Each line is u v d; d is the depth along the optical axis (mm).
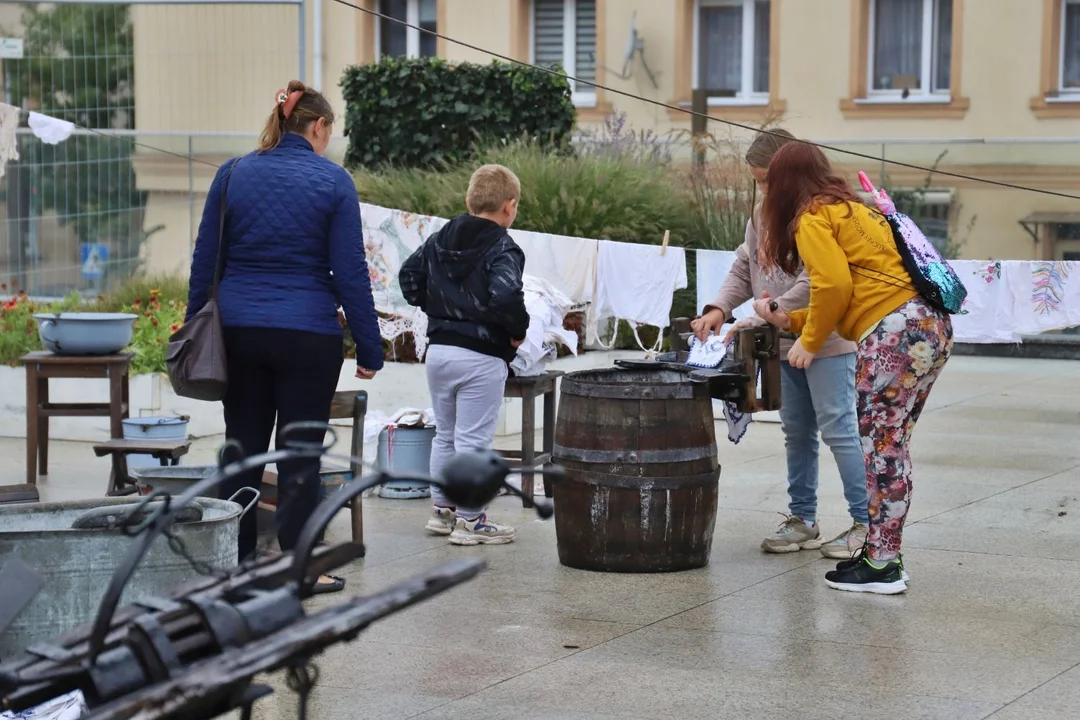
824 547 5867
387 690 4223
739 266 6152
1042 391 11766
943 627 4863
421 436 7254
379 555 5961
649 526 5578
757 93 19750
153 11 13852
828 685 4250
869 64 19062
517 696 4164
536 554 5992
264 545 5859
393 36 20500
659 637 4754
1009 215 16562
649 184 11914
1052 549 6062
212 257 5074
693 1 19719
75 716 3662
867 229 5121
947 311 5148
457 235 5887
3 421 9227
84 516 3951
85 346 7305
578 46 20234
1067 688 4223
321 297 5078
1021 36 18141
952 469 8078
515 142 12109
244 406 5141
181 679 2234
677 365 5895
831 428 5734
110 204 12242
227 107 14406
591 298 9109
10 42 13312
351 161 13312
